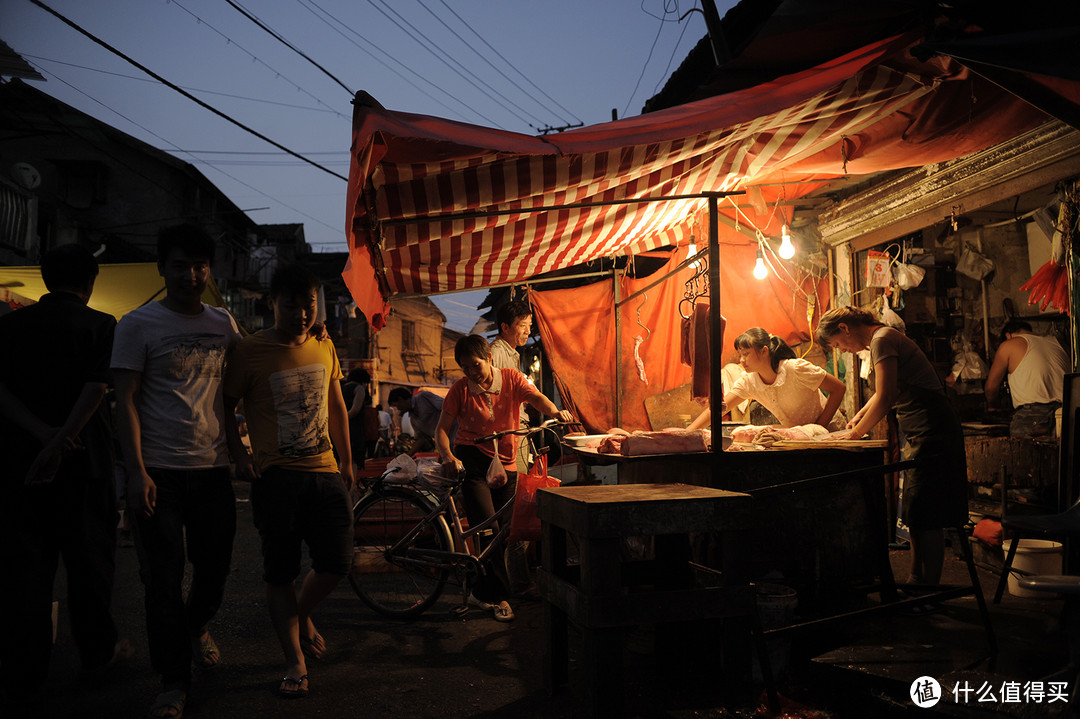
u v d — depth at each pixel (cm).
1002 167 486
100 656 322
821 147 459
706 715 271
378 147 307
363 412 816
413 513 511
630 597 257
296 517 313
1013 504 561
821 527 353
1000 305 700
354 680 325
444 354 4456
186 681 290
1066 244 449
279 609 312
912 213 577
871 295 635
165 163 2553
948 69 363
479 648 370
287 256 3884
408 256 475
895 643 309
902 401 413
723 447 375
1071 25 279
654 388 720
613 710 254
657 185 438
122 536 664
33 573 294
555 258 563
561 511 286
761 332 528
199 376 304
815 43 356
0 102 2114
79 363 309
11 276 835
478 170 354
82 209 2480
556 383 729
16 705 294
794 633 300
